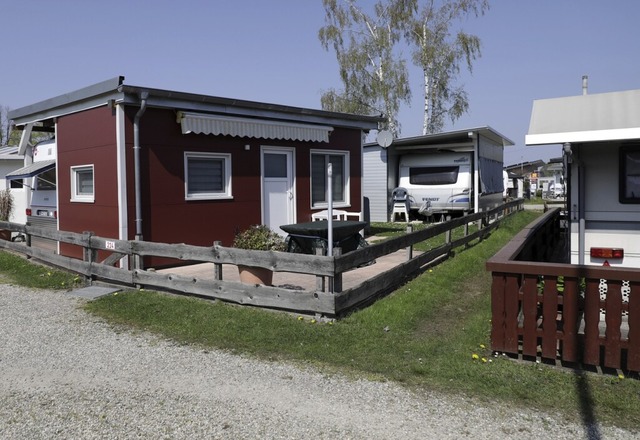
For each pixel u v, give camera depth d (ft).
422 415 12.59
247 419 12.46
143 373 15.30
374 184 59.72
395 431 11.84
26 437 11.69
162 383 14.58
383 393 13.82
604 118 17.10
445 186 57.52
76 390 14.17
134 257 25.46
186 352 17.01
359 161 42.93
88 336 18.76
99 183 30.07
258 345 17.49
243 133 33.12
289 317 20.03
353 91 93.76
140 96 27.89
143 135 29.07
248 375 15.07
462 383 14.40
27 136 37.96
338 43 93.09
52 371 15.53
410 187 59.62
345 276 27.32
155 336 18.67
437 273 28.40
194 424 12.23
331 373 15.19
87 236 27.53
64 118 32.99
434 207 57.98
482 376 14.79
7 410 13.03
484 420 12.31
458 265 30.86
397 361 16.08
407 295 23.48
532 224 29.53
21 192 53.26
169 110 30.14
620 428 11.89
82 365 15.98
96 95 28.99
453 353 16.67
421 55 90.63
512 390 13.92
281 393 13.87
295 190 37.45
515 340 15.96
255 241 25.86
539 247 30.66
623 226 19.01
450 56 89.81
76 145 31.91
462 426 12.04
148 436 11.70
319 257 19.69
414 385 14.33
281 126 35.40
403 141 55.93
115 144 28.55
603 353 15.23
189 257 23.38
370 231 47.14
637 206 18.76
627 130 15.88
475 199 55.36
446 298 24.14
